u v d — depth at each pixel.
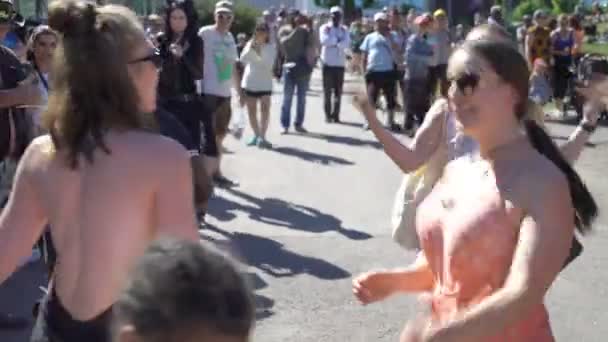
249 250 8.27
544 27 17.36
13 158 6.46
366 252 8.32
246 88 14.05
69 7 2.93
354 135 15.71
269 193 10.81
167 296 1.47
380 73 15.90
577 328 6.54
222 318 1.47
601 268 7.96
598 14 47.00
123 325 1.50
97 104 2.91
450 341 2.59
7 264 3.01
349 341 6.15
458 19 21.98
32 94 6.43
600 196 10.94
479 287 2.82
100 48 2.92
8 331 6.17
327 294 7.09
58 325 2.93
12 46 8.80
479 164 2.95
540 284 2.62
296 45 15.66
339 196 10.77
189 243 1.57
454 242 2.85
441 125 4.20
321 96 22.80
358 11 39.03
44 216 3.02
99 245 2.87
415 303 6.89
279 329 6.32
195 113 8.70
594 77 3.95
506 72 2.85
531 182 2.75
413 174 4.40
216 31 10.77
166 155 2.94
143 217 2.92
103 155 2.89
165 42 8.61
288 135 15.55
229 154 13.51
